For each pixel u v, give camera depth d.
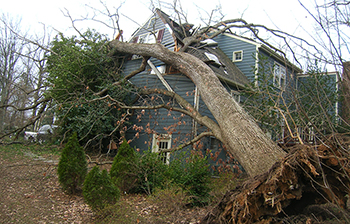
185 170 7.33
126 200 6.16
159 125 11.15
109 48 12.70
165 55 9.77
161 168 7.22
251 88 9.29
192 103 11.04
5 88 17.31
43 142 12.66
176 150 8.59
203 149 10.68
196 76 8.53
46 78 12.92
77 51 11.39
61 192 6.60
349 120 3.84
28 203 5.70
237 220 3.99
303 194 4.33
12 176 7.61
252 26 12.38
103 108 10.89
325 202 4.18
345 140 3.90
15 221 4.75
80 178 6.48
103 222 4.81
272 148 5.65
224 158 11.55
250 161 5.68
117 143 11.51
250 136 6.02
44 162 9.56
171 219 5.03
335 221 3.94
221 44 16.41
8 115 19.98
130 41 14.93
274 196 3.79
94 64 11.68
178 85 11.62
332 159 3.73
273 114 8.72
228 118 6.80
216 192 6.17
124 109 11.90
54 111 11.33
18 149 11.20
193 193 6.69
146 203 6.06
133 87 11.98
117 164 6.82
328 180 3.93
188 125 10.89
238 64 15.46
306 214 4.33
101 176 5.32
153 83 12.50
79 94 10.68
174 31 13.29
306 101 7.95
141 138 12.20
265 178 4.01
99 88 11.96
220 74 11.57
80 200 6.16
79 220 5.06
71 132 11.69
